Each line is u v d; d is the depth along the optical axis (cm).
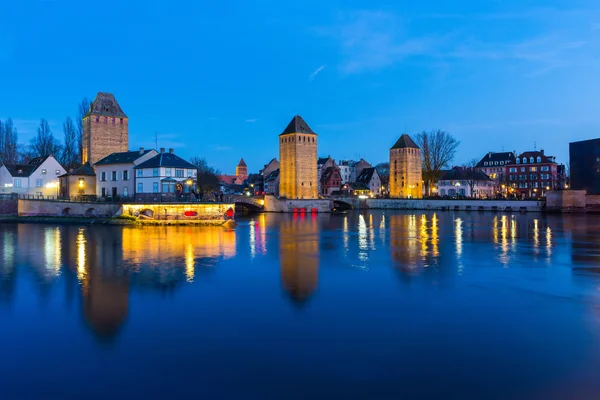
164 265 2834
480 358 1308
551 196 10056
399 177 14425
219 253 3388
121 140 10331
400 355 1329
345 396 1091
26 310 1800
